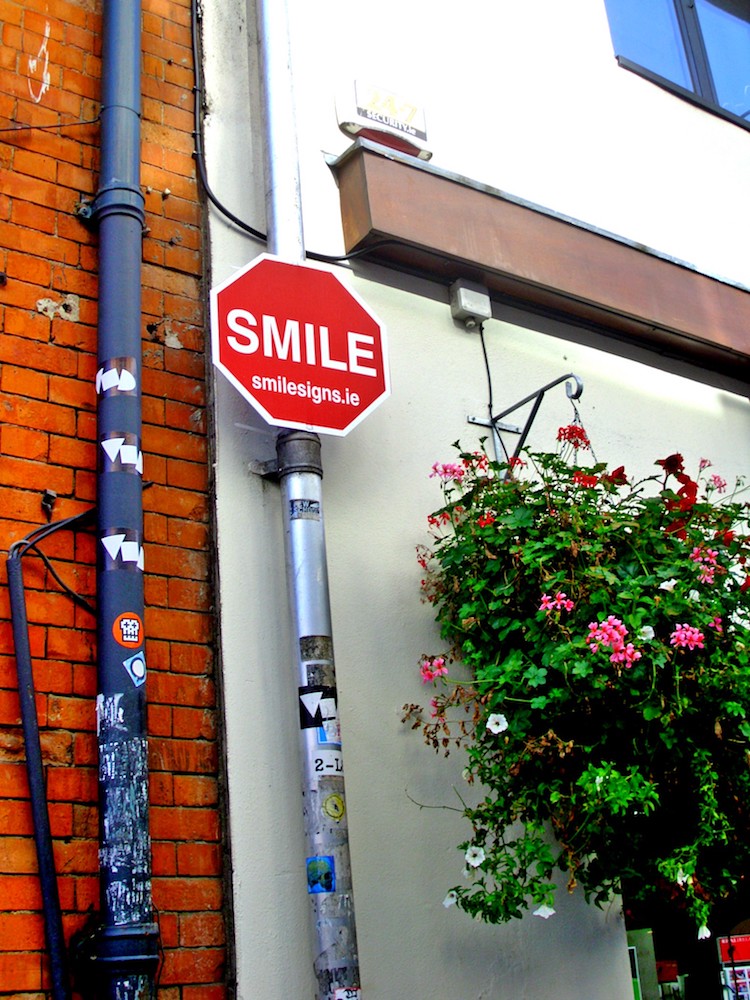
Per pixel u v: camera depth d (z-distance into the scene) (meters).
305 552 3.37
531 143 4.95
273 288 3.58
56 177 3.48
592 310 4.62
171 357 3.51
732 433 5.14
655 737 3.25
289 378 3.50
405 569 3.76
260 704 3.25
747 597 3.46
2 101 3.48
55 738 2.90
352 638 3.55
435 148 4.56
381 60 4.55
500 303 4.51
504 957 3.47
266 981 2.97
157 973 2.83
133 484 3.13
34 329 3.27
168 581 3.25
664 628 3.29
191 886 2.98
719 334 5.00
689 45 6.12
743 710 3.21
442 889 3.41
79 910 2.78
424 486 3.94
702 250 5.44
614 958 3.71
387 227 3.99
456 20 4.93
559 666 3.13
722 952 3.99
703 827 3.17
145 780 2.87
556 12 5.38
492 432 4.23
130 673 2.94
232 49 4.11
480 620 3.43
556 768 3.24
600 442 4.57
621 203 5.18
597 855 3.41
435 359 4.19
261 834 3.11
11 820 2.78
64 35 3.70
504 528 3.45
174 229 3.69
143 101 3.79
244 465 3.51
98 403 3.24
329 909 3.00
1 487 3.05
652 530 3.45
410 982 3.24
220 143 3.91
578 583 3.28
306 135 4.17
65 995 2.65
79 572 3.09
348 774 3.37
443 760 3.58
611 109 5.38
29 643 2.93
